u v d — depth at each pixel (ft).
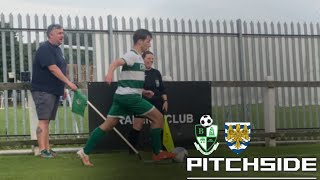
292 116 39.17
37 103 26.63
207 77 37.81
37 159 26.55
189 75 37.42
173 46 37.19
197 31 37.63
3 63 33.35
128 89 23.18
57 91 26.76
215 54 38.04
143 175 20.68
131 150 28.07
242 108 38.09
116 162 24.89
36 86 26.50
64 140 30.78
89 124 29.12
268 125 34.40
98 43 35.40
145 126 29.50
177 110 30.12
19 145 29.35
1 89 29.12
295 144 35.68
